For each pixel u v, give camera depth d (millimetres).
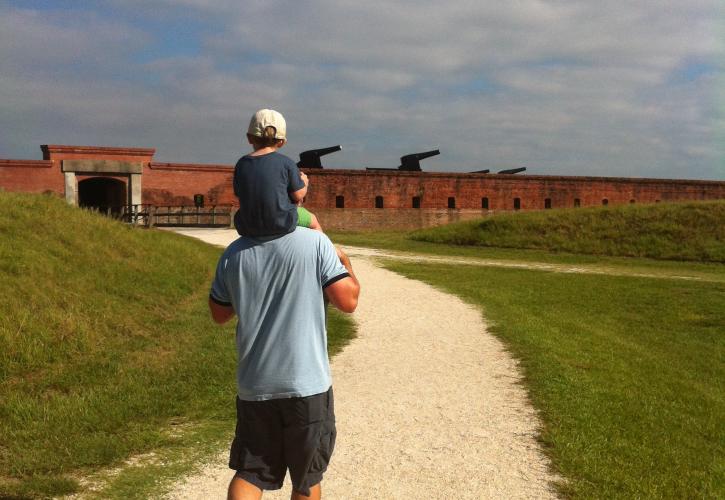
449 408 7137
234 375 8266
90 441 5715
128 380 7777
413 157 51062
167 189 37688
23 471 5105
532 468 5402
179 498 4711
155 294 12711
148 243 16547
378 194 45438
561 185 50969
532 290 19344
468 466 5445
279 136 3338
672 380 9438
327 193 44000
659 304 18062
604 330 14328
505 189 49250
